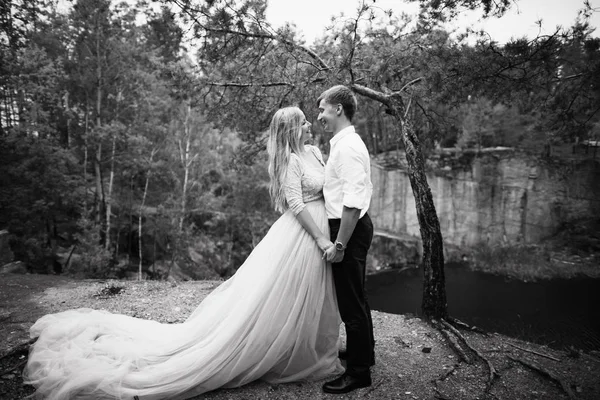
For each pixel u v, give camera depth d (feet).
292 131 7.64
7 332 9.66
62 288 14.08
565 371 8.79
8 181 37.09
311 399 7.27
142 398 6.62
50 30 41.83
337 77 14.49
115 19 42.34
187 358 7.12
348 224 6.84
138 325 8.57
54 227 46.34
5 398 6.86
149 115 45.39
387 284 48.70
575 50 11.68
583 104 13.75
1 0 27.89
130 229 51.78
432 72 13.46
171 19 14.32
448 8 12.76
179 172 51.67
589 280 50.16
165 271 50.42
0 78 33.68
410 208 61.67
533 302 40.81
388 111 14.70
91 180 50.24
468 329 11.28
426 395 7.59
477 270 56.03
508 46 12.34
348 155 6.89
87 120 45.14
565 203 59.47
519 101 15.69
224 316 7.77
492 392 7.82
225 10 14.30
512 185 60.90
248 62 17.02
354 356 7.58
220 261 55.36
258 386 7.59
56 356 7.26
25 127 36.19
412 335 10.84
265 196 54.60
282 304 7.37
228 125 19.58
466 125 64.08
